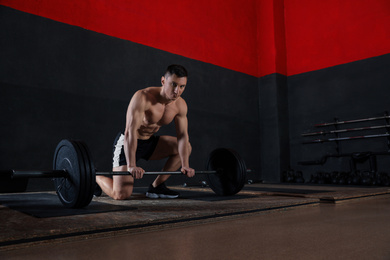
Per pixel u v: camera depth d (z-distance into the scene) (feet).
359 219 4.48
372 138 13.42
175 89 5.44
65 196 5.01
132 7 12.12
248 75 16.16
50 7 10.13
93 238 3.36
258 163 15.94
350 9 14.65
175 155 6.78
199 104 13.82
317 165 14.94
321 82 15.26
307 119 15.56
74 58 10.48
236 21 16.01
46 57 9.90
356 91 14.11
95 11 11.14
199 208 4.91
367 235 3.43
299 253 2.74
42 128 9.61
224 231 3.69
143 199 6.44
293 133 15.98
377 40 13.71
